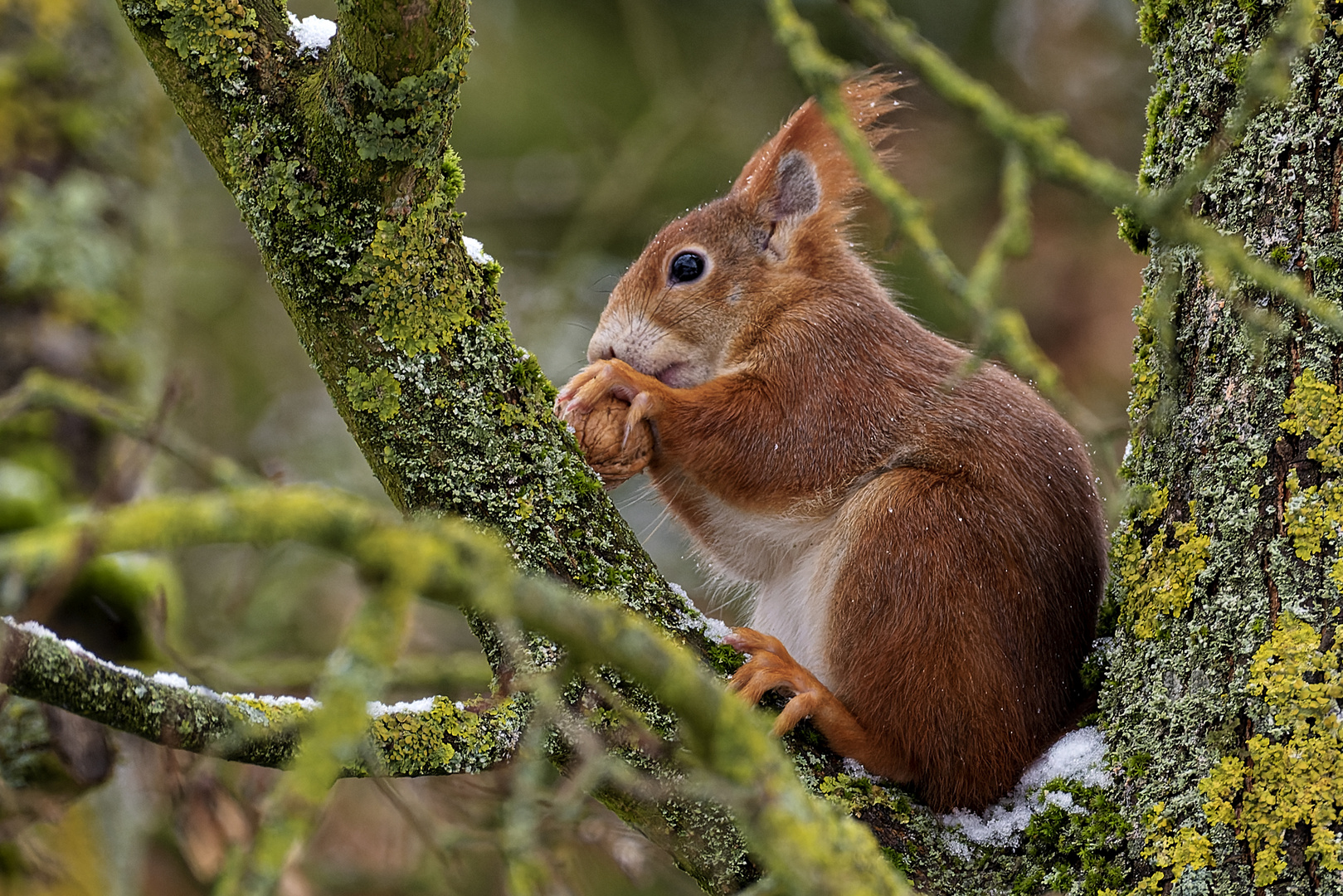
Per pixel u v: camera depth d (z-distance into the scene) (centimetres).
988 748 687
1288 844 495
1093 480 830
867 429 834
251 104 560
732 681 642
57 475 915
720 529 893
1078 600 767
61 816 820
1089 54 1537
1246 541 533
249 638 1143
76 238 1012
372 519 324
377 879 1030
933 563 734
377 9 506
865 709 704
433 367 582
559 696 562
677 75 1390
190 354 1376
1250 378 543
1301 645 510
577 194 1433
